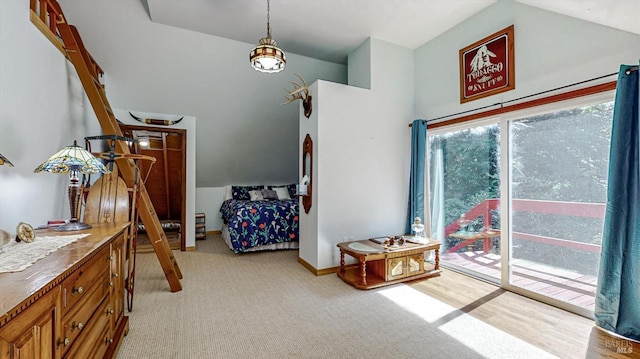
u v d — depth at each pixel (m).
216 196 6.52
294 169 6.85
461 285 3.21
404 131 4.28
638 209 2.07
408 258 3.34
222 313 2.51
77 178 1.95
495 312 2.54
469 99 3.53
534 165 2.90
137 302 2.72
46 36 2.30
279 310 2.57
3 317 0.71
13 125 1.85
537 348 1.99
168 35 3.81
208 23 3.67
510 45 3.06
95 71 3.36
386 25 3.73
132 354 1.89
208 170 6.07
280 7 3.35
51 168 1.75
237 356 1.89
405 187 4.26
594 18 2.29
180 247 4.92
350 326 2.30
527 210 2.95
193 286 3.14
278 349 1.98
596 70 2.40
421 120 4.06
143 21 3.61
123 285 2.11
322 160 3.58
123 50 3.84
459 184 3.76
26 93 2.01
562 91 2.63
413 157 4.13
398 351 1.96
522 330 2.23
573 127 2.60
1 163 1.24
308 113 3.80
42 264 1.11
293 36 4.02
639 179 2.04
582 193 2.54
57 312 1.03
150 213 2.95
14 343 0.77
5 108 1.77
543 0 2.47
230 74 4.53
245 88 4.81
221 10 3.40
